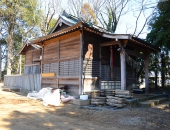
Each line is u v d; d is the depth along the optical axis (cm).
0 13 2061
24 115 525
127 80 1086
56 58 959
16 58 2747
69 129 394
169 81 1484
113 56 993
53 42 999
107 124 447
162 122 475
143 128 417
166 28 1201
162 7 1187
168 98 966
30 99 865
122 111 599
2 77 2836
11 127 391
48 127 404
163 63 1404
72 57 843
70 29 780
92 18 2305
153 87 1480
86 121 473
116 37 771
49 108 657
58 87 916
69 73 856
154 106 726
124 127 423
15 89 1278
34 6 2183
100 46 908
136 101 716
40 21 2280
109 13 2216
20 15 2103
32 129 384
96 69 871
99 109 621
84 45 816
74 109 639
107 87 927
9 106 663
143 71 1509
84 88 794
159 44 1261
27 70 1541
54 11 2336
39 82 1102
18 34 2467
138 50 980
